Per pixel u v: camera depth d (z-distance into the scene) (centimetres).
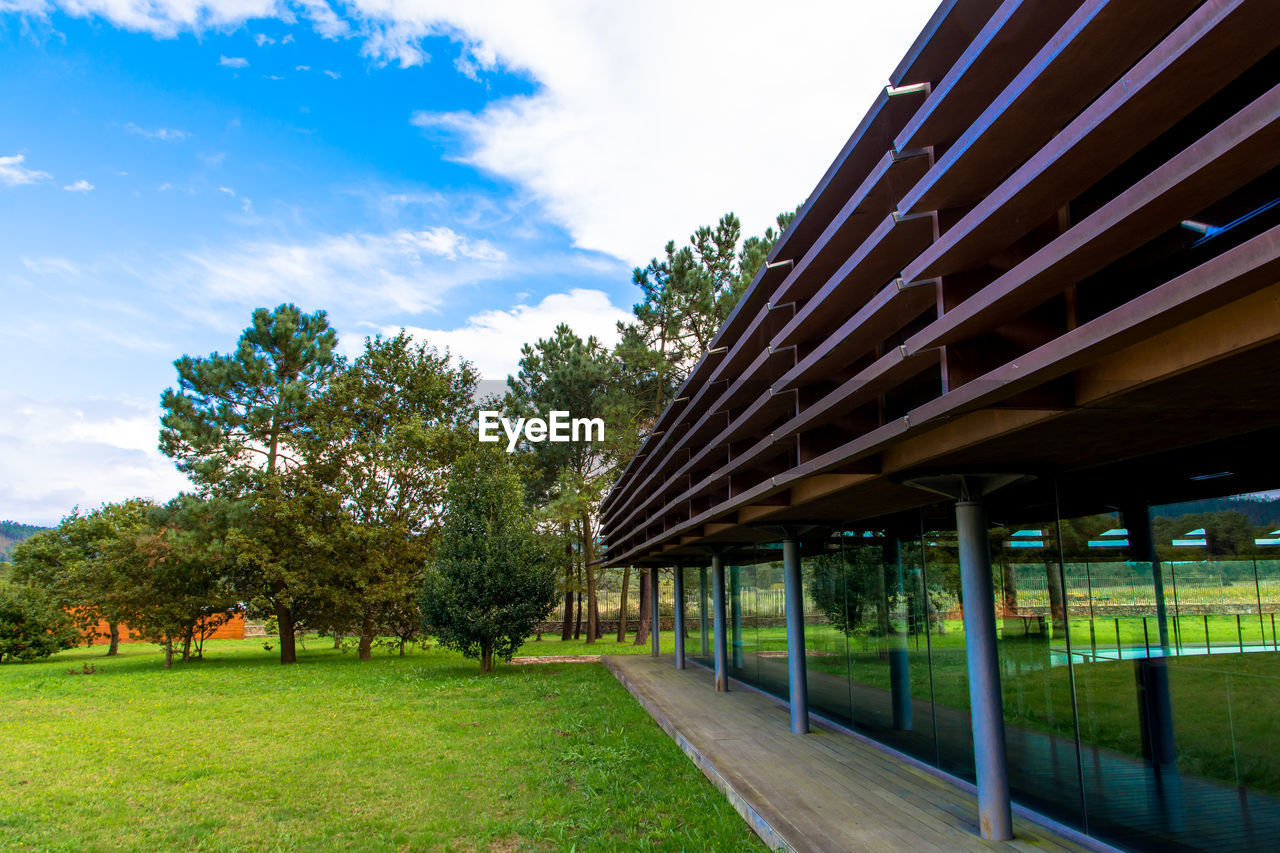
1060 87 260
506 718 1253
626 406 2902
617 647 3027
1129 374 319
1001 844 524
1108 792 554
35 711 1425
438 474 2725
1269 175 270
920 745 798
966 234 316
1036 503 659
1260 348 256
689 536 1241
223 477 2573
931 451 484
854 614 988
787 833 548
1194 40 190
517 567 2000
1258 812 445
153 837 659
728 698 1313
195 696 1628
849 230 464
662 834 606
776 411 685
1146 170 319
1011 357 365
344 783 836
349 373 2823
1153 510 529
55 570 3588
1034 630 655
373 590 2558
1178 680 505
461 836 646
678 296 2808
